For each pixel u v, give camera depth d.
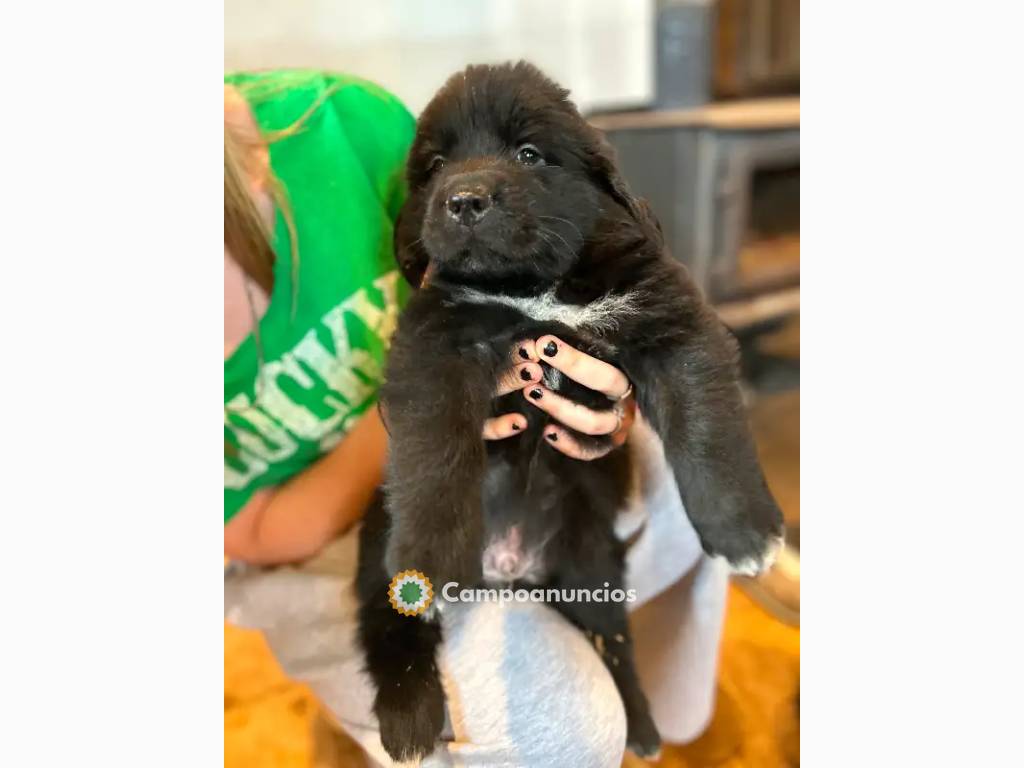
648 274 1.48
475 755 1.58
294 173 1.91
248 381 1.84
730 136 3.90
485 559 1.67
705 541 1.44
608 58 4.34
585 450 1.62
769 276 4.09
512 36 3.96
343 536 1.96
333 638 1.77
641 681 2.08
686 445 1.42
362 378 1.96
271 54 3.04
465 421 1.41
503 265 1.43
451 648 1.60
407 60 3.50
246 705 2.26
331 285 1.90
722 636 2.27
